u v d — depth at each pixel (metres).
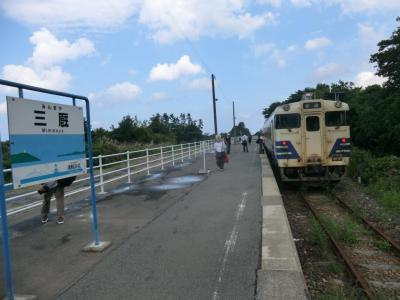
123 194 12.49
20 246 6.93
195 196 11.79
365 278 6.11
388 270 6.64
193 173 18.12
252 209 9.62
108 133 49.53
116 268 5.71
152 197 11.81
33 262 6.06
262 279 5.13
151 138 53.31
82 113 6.40
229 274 5.37
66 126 5.87
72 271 5.63
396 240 8.50
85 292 4.91
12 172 4.61
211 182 14.78
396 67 38.22
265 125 29.06
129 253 6.40
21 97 4.80
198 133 79.81
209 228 7.91
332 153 14.76
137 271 5.57
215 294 4.75
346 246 7.96
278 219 8.44
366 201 12.90
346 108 14.81
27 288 5.07
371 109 37.22
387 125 32.59
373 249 7.82
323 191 14.87
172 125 82.56
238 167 20.56
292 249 6.33
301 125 14.81
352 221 9.77
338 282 5.92
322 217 9.80
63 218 8.78
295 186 16.53
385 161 18.03
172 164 23.39
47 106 5.35
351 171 19.42
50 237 7.51
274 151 16.11
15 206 11.30
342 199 13.02
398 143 31.66
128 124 51.50
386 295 5.59
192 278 5.27
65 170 5.83
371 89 51.03
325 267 6.54
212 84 37.62
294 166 14.88
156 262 5.93
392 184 14.46
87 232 7.82
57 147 5.61
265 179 15.10
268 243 6.67
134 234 7.59
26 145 4.86
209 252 6.36
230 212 9.37
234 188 13.09
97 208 10.34
